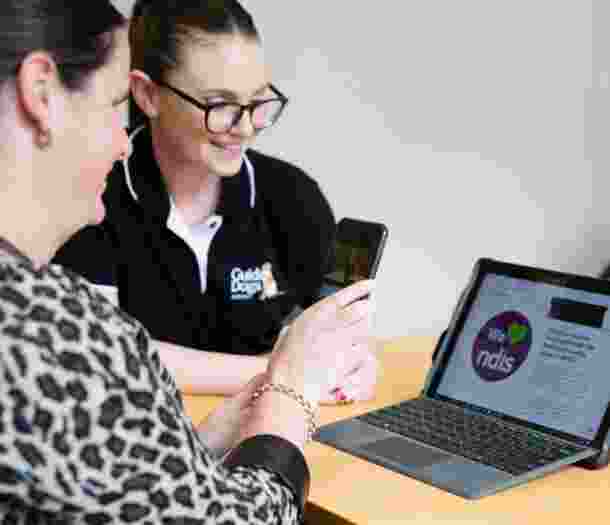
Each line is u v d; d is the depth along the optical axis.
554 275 1.37
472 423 1.35
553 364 1.33
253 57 1.63
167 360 1.57
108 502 0.75
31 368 0.71
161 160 1.76
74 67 0.80
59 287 0.75
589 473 1.23
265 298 1.91
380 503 1.10
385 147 2.82
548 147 3.29
